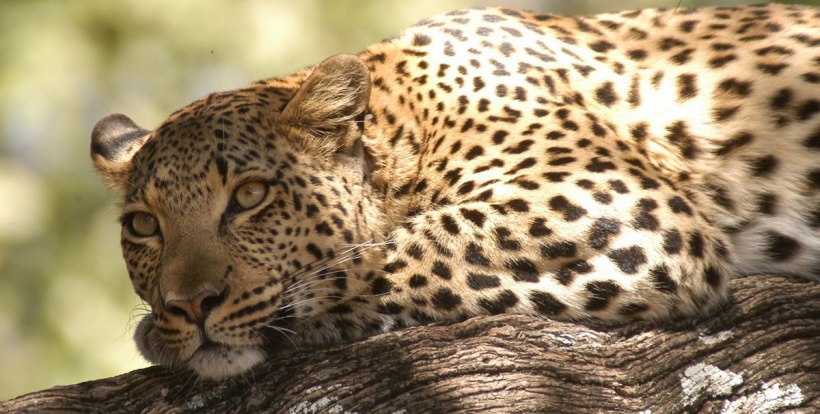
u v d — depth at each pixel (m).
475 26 10.64
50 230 21.77
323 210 9.23
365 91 9.54
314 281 9.10
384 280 9.17
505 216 9.02
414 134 9.88
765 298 8.88
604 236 8.88
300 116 9.35
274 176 9.13
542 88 10.05
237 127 9.20
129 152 10.10
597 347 8.43
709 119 10.09
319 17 23.36
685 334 8.61
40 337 21.16
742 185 10.02
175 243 8.87
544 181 9.16
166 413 8.27
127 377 8.50
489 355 8.23
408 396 7.98
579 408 8.02
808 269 9.96
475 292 8.96
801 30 10.65
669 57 10.48
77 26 22.41
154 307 8.98
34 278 21.45
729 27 10.75
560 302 8.84
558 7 27.03
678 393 8.24
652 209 8.99
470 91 9.97
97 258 21.78
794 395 8.27
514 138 9.59
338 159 9.52
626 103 10.25
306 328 9.18
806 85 10.18
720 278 9.02
